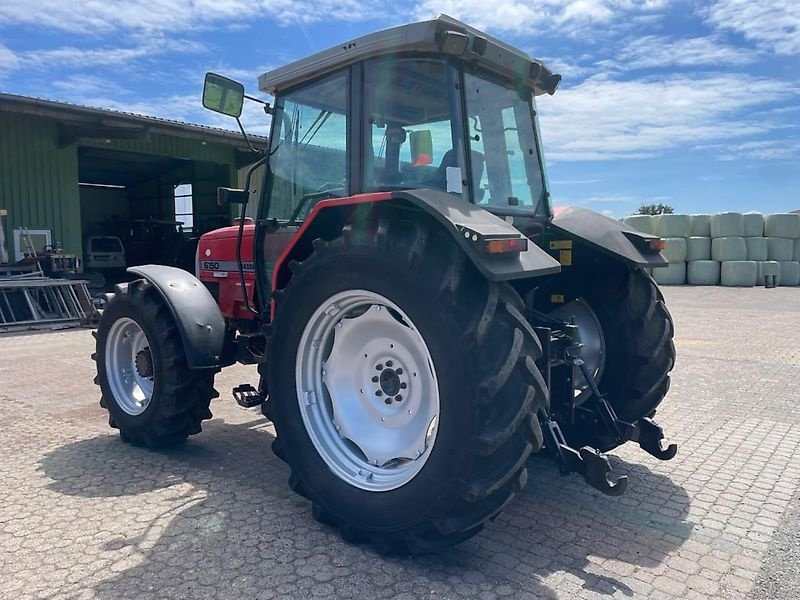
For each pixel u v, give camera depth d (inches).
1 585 96.8
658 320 143.2
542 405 98.0
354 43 120.4
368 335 115.3
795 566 102.3
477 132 123.5
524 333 98.3
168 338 155.4
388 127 120.9
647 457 153.9
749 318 421.1
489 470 96.0
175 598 92.9
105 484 138.6
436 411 104.4
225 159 735.1
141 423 160.7
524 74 130.5
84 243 807.7
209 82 137.9
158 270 165.9
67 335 385.4
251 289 173.9
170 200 909.2
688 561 104.1
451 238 102.2
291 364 119.3
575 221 143.1
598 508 125.0
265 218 151.7
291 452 119.3
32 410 204.7
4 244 525.3
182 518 120.5
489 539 112.1
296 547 108.5
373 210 108.0
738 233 686.5
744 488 134.4
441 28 109.8
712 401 205.2
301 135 139.3
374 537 105.8
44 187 573.9
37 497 131.3
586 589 95.4
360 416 117.7
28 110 494.0
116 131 568.4
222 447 165.6
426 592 94.4
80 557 105.3
